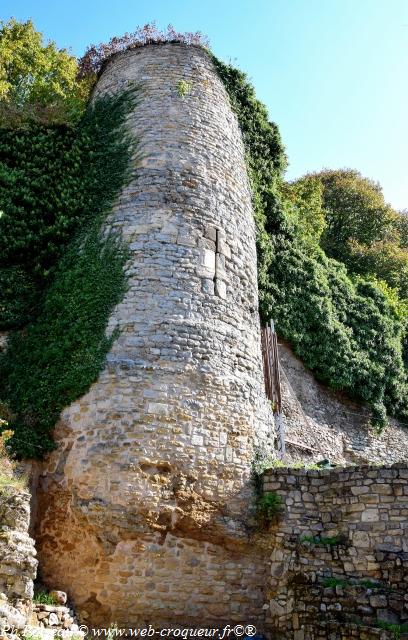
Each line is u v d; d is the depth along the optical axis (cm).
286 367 1727
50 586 923
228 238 1252
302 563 985
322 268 1959
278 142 1764
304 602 939
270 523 1028
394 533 975
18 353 1162
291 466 1125
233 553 993
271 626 957
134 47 1487
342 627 884
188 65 1427
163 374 1043
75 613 893
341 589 924
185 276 1145
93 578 916
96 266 1170
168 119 1323
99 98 1473
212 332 1120
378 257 2875
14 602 759
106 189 1288
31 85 1938
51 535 960
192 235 1193
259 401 1159
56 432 1037
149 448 981
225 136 1384
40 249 1297
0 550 783
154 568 930
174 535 959
